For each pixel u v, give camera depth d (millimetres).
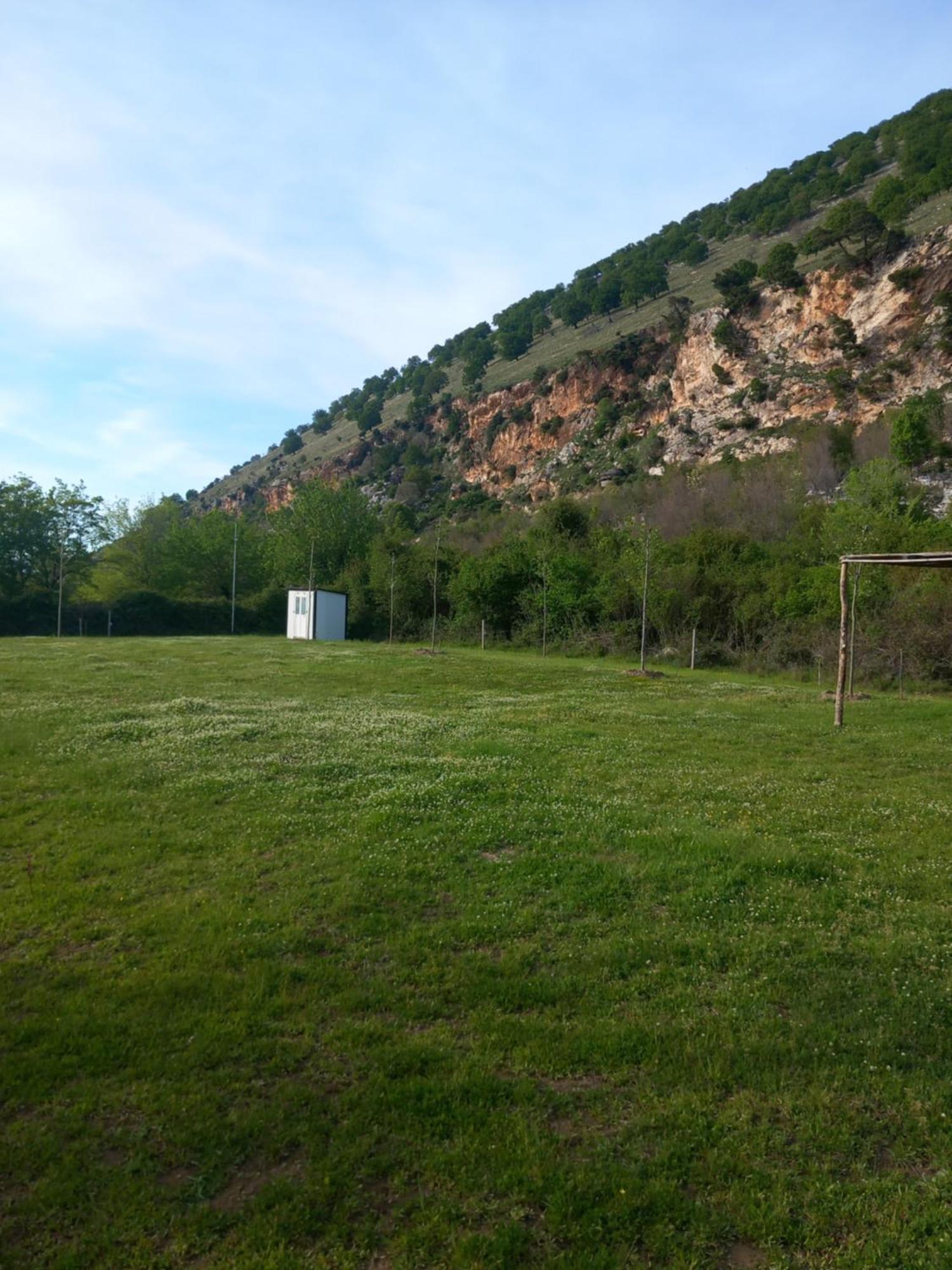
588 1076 4445
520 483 86812
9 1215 3395
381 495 98000
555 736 14289
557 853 7961
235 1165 3703
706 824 8992
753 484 55625
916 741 14734
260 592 58750
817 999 5266
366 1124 3973
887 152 97812
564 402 87375
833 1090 4312
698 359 76250
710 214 120625
